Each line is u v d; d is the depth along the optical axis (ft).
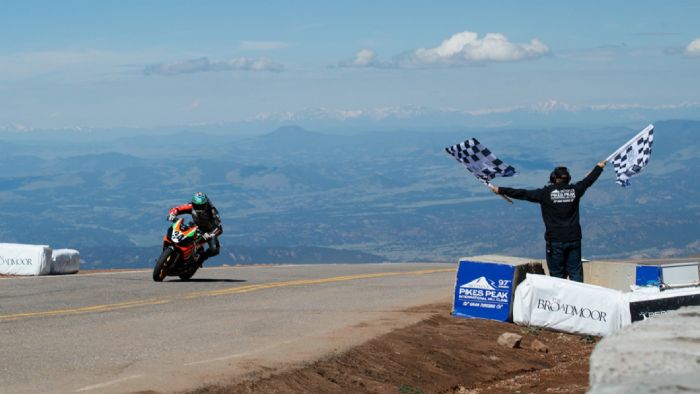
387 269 93.66
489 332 42.86
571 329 43.73
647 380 15.60
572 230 46.42
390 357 35.01
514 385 33.65
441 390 32.68
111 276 73.41
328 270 90.48
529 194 47.09
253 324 42.75
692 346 17.71
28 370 29.58
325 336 38.01
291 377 29.78
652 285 45.01
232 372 29.25
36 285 64.03
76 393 25.67
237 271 86.89
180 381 27.61
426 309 49.55
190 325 42.37
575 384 33.06
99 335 38.73
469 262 47.29
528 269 47.37
